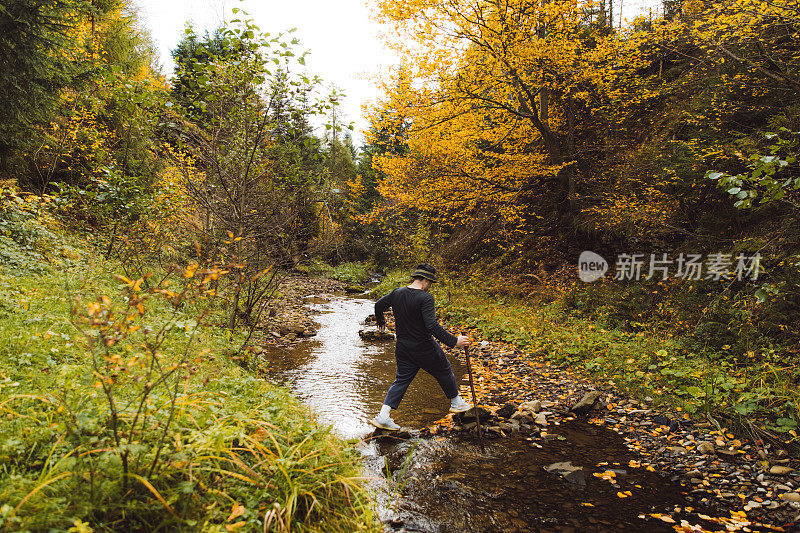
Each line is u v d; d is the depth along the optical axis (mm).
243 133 5672
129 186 7027
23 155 8086
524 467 3350
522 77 9547
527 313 9258
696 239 7691
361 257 27312
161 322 4770
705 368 5000
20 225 6457
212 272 2047
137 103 5262
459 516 2674
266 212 6109
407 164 11500
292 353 6805
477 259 14773
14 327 3543
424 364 4055
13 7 5969
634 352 5871
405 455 3541
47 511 1454
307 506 2191
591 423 4242
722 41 7152
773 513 2695
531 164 10938
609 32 11836
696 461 3408
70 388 2334
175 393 1892
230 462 2160
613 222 9328
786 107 6109
